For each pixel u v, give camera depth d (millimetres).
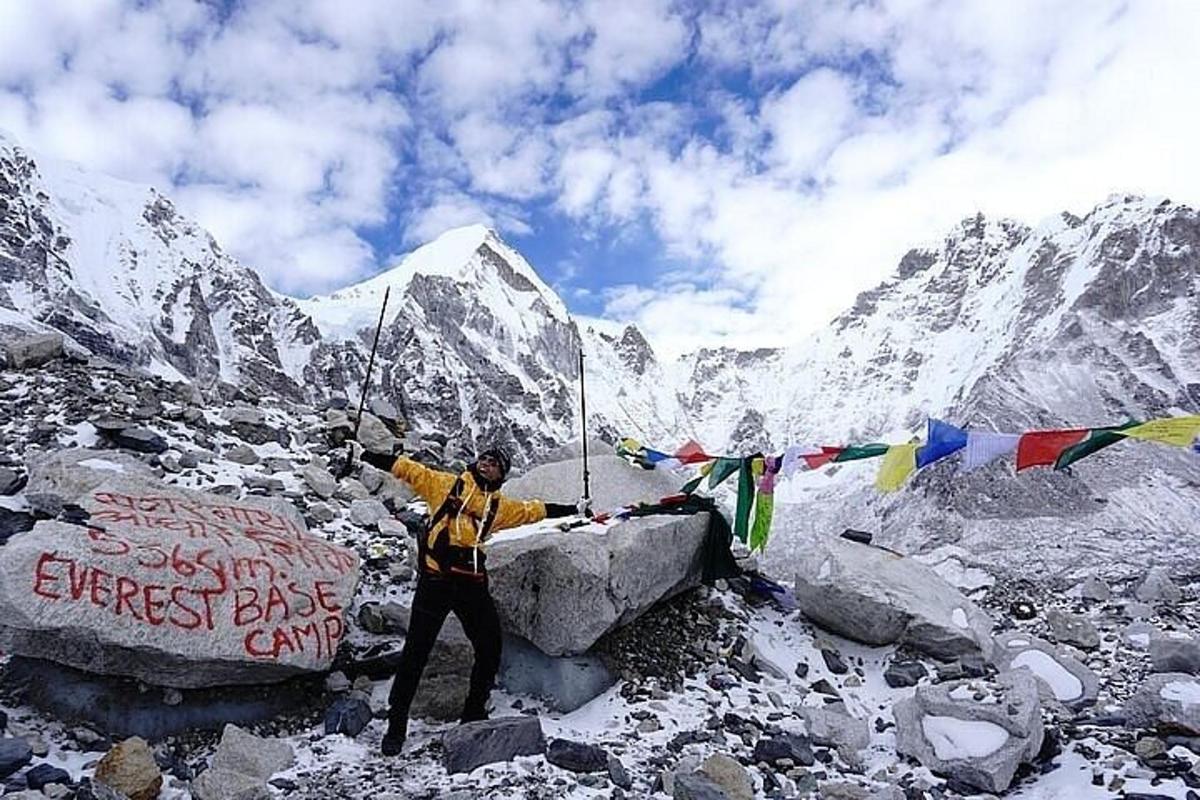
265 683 7254
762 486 9438
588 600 7965
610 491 10703
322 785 6172
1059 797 6449
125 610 6648
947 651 9625
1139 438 6602
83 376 13281
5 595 6383
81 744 6309
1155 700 7938
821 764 7320
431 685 7723
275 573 7668
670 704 8234
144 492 8055
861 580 10086
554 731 7410
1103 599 14672
